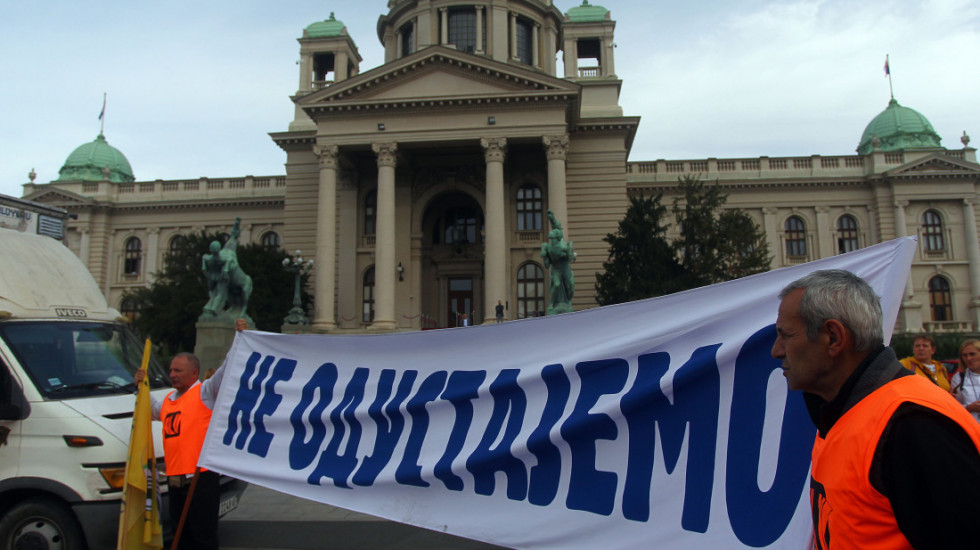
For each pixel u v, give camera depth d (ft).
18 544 20.79
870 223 162.09
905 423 6.76
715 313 13.55
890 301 11.76
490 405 15.44
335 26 163.94
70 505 20.75
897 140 176.65
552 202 118.73
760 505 12.11
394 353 17.20
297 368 18.38
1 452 21.12
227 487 24.80
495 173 119.55
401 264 133.39
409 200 135.85
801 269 13.09
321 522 28.50
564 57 161.48
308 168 144.66
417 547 24.52
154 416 22.68
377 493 16.06
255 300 124.88
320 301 118.11
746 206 163.53
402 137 122.62
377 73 122.42
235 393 18.86
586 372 14.47
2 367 21.80
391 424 16.52
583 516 13.62
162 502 22.41
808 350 7.95
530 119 121.08
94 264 180.86
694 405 13.17
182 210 182.60
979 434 6.72
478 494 14.93
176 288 129.80
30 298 24.23
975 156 160.66
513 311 130.93
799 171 164.76
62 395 22.08
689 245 117.39
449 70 123.44
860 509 7.08
